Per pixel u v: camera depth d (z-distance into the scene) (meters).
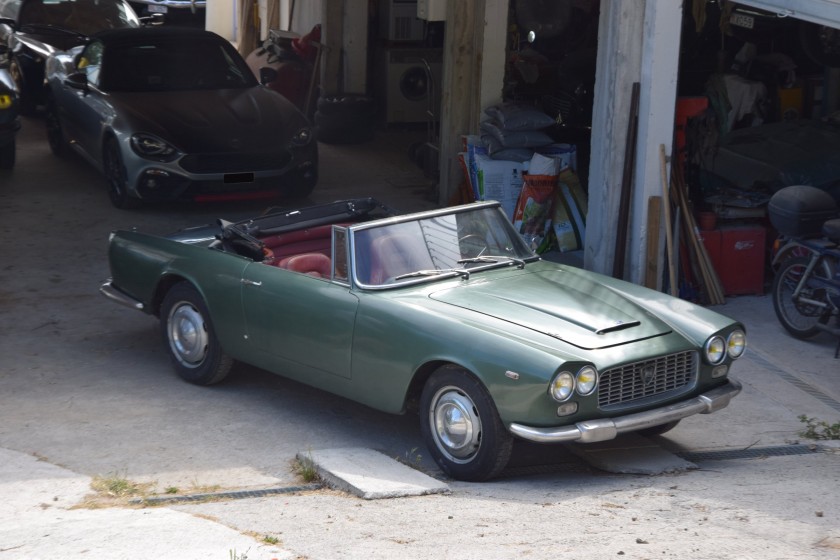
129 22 16.38
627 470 5.79
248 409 6.86
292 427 6.57
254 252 7.01
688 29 12.81
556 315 5.79
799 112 12.92
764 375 7.62
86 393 7.04
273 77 12.62
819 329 8.11
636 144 8.79
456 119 11.64
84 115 12.06
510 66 13.29
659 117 8.62
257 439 6.34
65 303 8.84
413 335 5.68
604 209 9.01
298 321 6.32
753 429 6.66
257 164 11.16
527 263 6.71
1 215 11.21
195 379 7.22
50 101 13.42
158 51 12.45
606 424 5.34
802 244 8.21
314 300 6.21
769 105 12.78
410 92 15.85
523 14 12.09
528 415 5.28
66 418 6.59
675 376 5.73
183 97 11.86
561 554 4.12
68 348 7.88
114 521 4.71
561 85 13.34
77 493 5.32
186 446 6.20
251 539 4.38
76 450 6.08
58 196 11.98
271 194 11.44
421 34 15.82
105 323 8.45
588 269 9.38
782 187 9.97
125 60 12.24
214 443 6.26
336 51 16.12
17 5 16.39
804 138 10.76
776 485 5.39
